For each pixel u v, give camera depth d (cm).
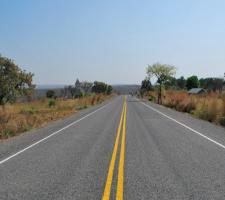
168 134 1658
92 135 1641
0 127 1819
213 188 728
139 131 1783
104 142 1403
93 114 3167
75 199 650
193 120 2472
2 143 1439
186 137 1550
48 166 951
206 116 2623
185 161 1012
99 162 1000
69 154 1135
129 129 1878
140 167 932
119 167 932
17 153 1172
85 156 1096
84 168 923
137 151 1184
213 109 2570
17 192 700
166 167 933
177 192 697
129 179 804
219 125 2188
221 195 677
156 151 1183
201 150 1204
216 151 1184
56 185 752
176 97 4603
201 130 1831
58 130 1889
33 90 5444
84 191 704
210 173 865
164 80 6788
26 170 904
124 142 1396
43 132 1814
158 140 1452
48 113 3341
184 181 786
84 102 5272
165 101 5262
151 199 650
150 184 759
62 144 1364
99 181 786
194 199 650
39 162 1008
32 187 737
